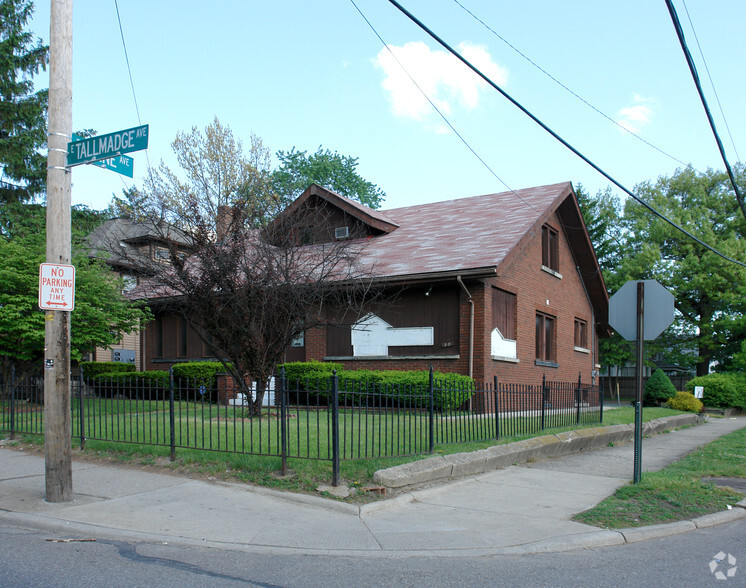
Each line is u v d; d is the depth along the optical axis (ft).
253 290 38.47
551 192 69.21
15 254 48.67
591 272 79.05
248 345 39.60
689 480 29.71
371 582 16.81
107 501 24.03
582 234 74.95
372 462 28.09
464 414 39.27
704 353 130.21
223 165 75.77
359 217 66.28
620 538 21.25
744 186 125.70
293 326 40.81
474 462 31.30
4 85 74.13
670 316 29.04
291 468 27.20
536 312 65.82
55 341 24.00
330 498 24.57
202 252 39.29
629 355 133.18
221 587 16.10
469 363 52.60
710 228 122.72
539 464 35.68
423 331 55.26
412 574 17.57
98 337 51.24
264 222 44.62
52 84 24.25
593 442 43.78
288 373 55.11
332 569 17.85
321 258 48.14
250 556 18.84
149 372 63.77
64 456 24.00
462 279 52.03
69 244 24.31
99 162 24.18
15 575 16.53
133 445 31.78
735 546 20.68
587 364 81.41
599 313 85.56
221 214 43.04
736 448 43.78
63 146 24.26
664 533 22.11
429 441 31.30
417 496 26.32
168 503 23.89
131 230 70.38
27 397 42.70
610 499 26.32
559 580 17.21
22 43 76.48
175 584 16.21
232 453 29.37
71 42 24.75
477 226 62.13
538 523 22.84
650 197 133.59
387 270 54.34
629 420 54.49
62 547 19.21
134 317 56.34
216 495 25.02
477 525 22.50
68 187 24.39
